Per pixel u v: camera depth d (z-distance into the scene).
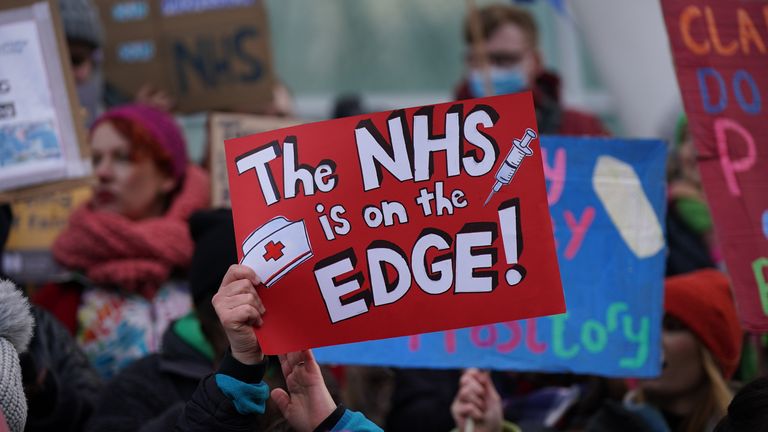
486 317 6.07
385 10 18.64
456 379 9.27
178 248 9.85
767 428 5.49
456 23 18.78
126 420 7.52
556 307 6.05
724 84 7.94
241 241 6.06
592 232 8.13
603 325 8.04
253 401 5.71
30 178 8.34
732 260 7.65
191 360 7.70
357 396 9.34
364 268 6.06
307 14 18.42
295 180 6.10
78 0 10.75
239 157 6.12
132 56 12.59
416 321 6.05
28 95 8.38
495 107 6.17
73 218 9.91
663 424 8.23
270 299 5.99
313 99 18.28
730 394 8.14
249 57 12.45
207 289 7.61
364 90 18.48
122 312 9.69
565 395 9.06
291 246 6.04
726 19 8.03
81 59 10.80
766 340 9.62
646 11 10.72
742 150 7.86
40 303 9.91
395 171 6.13
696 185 11.03
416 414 9.11
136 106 10.47
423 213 6.12
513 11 12.84
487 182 6.14
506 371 9.42
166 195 10.41
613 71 10.74
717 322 8.17
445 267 6.10
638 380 8.48
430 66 18.72
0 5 8.37
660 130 11.85
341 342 6.00
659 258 8.04
